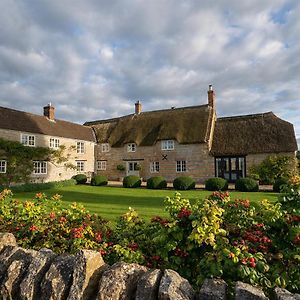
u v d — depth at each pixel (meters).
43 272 3.21
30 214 4.92
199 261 3.19
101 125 39.19
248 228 3.66
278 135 27.00
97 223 4.69
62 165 31.58
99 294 2.79
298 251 3.13
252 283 2.74
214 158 28.77
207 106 32.16
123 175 34.03
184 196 17.73
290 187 3.78
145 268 3.07
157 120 34.00
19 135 27.36
